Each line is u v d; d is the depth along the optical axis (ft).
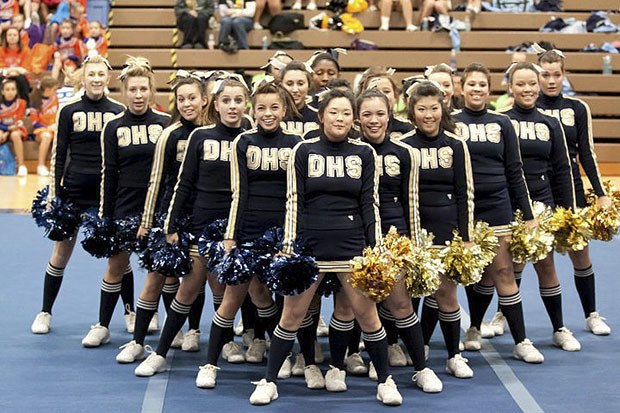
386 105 20.71
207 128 21.58
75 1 57.62
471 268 20.95
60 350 23.67
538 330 25.89
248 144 20.54
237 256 19.99
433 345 24.64
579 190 25.48
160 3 59.77
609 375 21.70
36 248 36.42
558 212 23.71
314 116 23.95
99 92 24.41
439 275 21.11
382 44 57.36
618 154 55.77
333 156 19.66
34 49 56.65
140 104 23.17
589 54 57.21
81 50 56.70
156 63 57.16
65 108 24.48
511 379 21.44
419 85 21.53
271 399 19.88
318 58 26.08
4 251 35.88
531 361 22.71
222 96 21.21
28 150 55.21
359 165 19.66
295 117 23.77
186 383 21.13
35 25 57.21
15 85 54.29
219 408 19.36
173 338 21.90
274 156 20.58
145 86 23.12
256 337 23.03
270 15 57.57
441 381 21.36
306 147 19.75
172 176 22.48
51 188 24.61
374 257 18.90
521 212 22.88
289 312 19.80
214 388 20.79
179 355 23.53
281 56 26.20
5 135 54.03
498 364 22.71
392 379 20.29
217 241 20.58
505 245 22.63
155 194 22.38
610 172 55.77
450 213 21.52
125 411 19.11
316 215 19.52
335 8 57.77
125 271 24.80
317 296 21.17
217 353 21.03
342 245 19.40
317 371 21.15
